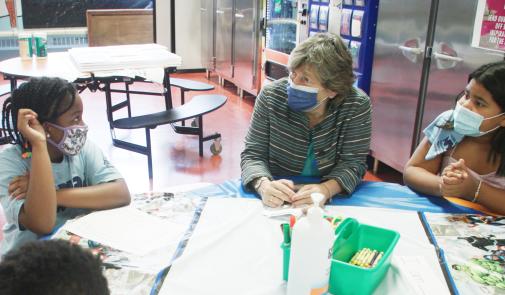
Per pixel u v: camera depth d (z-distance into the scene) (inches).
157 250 44.8
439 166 66.1
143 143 154.6
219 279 40.7
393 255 44.8
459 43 104.4
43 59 137.9
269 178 60.9
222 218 51.6
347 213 54.6
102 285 25.2
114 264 42.1
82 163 59.3
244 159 65.6
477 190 57.7
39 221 49.8
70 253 24.7
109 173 59.1
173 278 40.4
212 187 61.1
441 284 40.4
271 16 181.6
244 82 209.0
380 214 54.5
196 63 268.7
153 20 252.1
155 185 124.4
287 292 37.7
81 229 48.3
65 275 23.4
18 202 51.4
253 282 40.5
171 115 121.4
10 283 22.7
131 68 121.3
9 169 53.1
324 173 66.4
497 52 95.2
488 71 56.5
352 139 64.6
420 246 46.9
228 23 216.4
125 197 56.6
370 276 37.9
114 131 152.3
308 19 155.9
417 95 117.2
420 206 57.5
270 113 65.3
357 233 43.4
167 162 140.2
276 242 47.0
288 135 65.1
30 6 226.8
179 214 52.3
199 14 259.4
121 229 48.5
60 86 52.1
